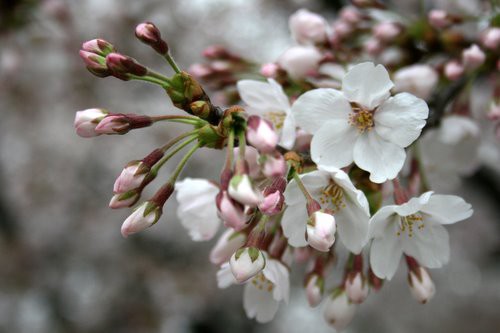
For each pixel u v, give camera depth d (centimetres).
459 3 36
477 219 81
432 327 82
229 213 22
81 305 82
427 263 25
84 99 73
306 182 24
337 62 30
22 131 78
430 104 31
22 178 79
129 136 78
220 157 77
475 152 33
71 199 80
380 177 24
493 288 84
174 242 79
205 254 79
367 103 24
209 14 75
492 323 82
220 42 74
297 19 31
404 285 81
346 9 34
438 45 32
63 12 60
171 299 78
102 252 80
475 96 40
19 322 84
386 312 83
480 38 31
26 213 81
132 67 23
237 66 32
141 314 79
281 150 24
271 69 28
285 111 26
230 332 83
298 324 89
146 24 23
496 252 82
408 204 23
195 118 24
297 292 84
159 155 24
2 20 55
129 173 23
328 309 26
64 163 79
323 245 22
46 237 81
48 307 85
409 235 24
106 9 68
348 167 25
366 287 25
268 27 75
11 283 82
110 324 80
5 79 66
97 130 23
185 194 27
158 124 77
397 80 31
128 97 76
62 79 70
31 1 55
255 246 23
